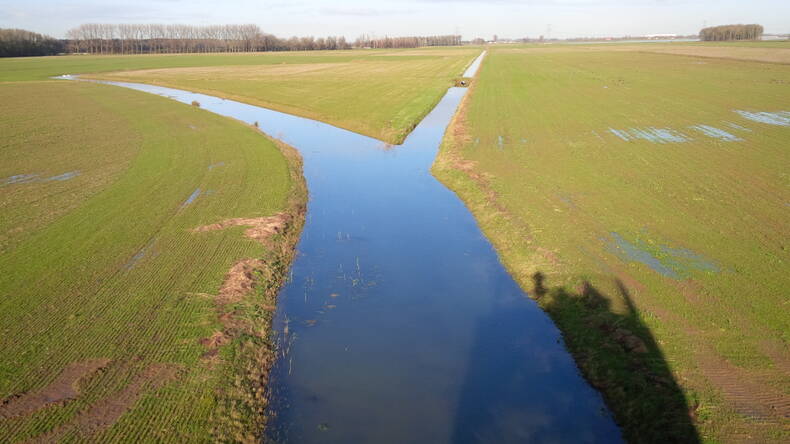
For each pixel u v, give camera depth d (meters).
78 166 26.02
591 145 28.08
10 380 10.13
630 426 9.22
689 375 9.98
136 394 9.88
